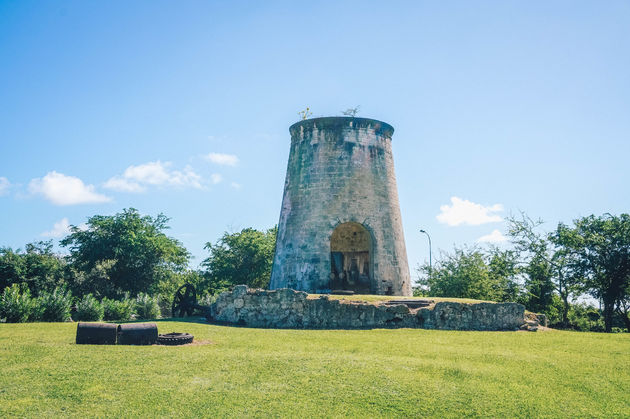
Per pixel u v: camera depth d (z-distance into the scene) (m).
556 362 12.73
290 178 28.05
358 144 27.28
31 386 9.86
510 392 10.22
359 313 18.62
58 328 17.34
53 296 23.45
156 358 12.00
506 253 37.59
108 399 9.36
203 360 11.88
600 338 17.55
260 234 46.69
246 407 9.19
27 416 8.57
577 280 34.25
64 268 43.50
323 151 27.05
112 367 11.16
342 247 31.36
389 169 28.33
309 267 25.31
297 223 26.55
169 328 17.02
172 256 47.12
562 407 9.55
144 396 9.53
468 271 32.97
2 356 11.93
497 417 9.12
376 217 26.45
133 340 13.67
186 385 10.15
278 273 26.83
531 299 36.88
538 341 16.25
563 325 35.53
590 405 9.68
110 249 43.47
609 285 33.34
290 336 15.80
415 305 19.98
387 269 25.98
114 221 45.22
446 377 11.04
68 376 10.48
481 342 15.58
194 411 8.95
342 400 9.64
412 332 17.47
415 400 9.73
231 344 14.09
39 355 12.06
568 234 34.56
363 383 10.51
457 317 19.06
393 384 10.48
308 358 12.25
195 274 50.69
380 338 15.83
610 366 12.47
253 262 44.50
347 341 15.02
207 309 23.50
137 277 44.62
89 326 13.65
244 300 19.33
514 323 19.69
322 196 26.31
